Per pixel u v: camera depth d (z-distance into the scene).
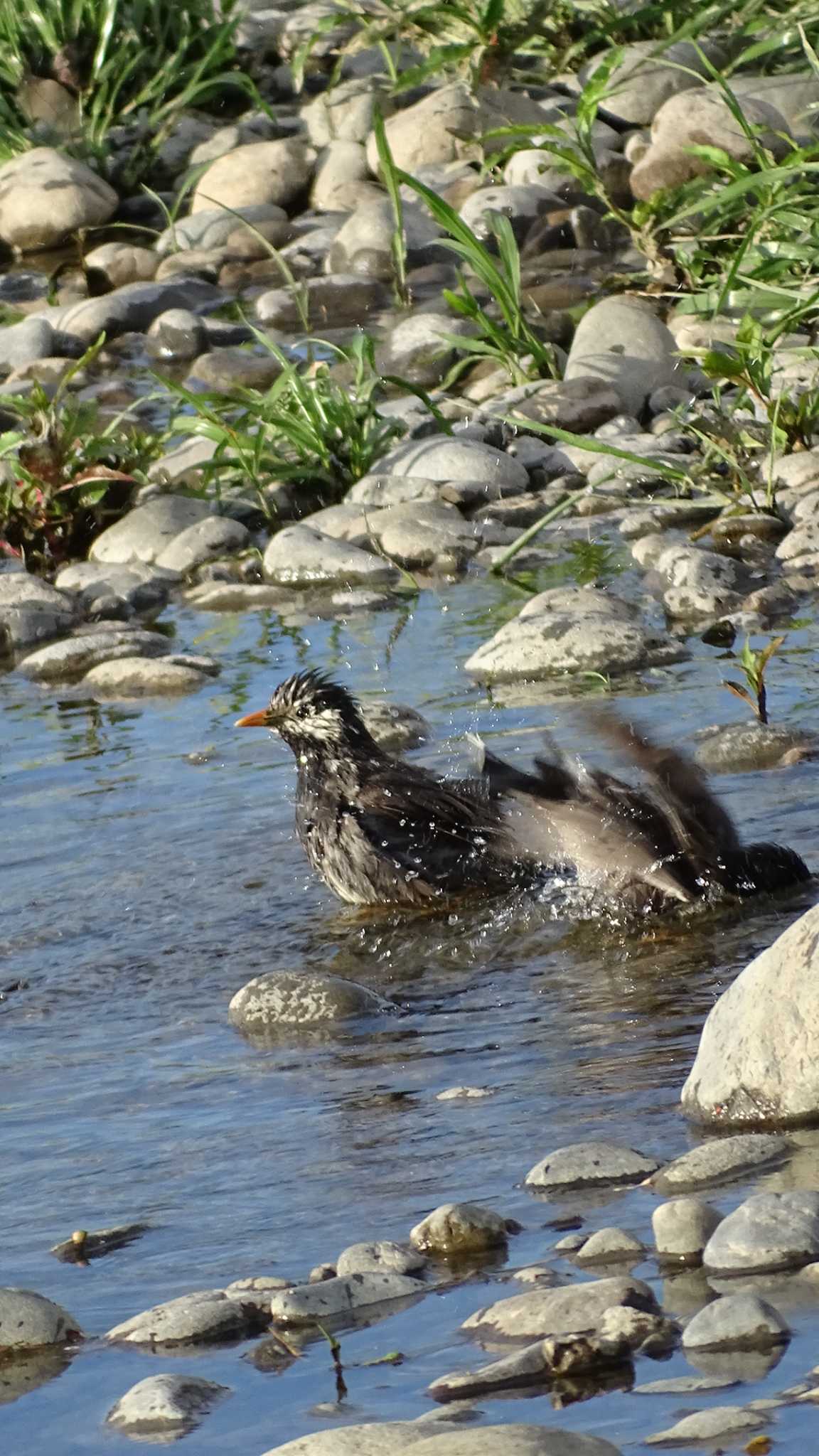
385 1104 7.57
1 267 28.44
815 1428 4.60
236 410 21.47
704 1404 4.82
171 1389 5.30
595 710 10.38
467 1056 8.05
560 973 9.09
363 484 18.58
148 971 9.61
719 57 26.91
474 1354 5.34
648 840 9.80
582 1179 6.48
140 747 13.32
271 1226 6.49
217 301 26.05
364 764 10.84
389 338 22.80
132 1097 7.99
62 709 14.60
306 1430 5.02
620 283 23.16
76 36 30.33
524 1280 5.76
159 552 18.17
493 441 19.42
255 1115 7.63
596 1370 5.11
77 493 18.98
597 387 19.83
